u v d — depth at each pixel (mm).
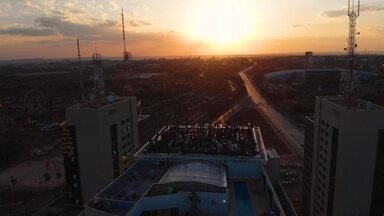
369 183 79375
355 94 91875
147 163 71375
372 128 76750
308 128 111000
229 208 56062
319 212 97500
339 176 82750
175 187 55375
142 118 151250
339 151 82500
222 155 69125
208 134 85438
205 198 54312
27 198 131375
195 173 59125
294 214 70625
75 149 104312
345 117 78500
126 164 119000
